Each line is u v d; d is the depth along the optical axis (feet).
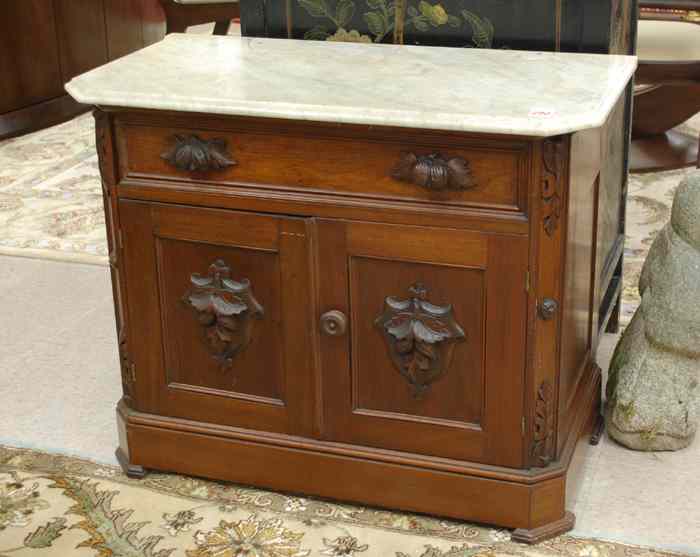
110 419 10.30
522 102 7.61
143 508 9.00
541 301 7.86
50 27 18.70
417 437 8.50
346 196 8.01
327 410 8.65
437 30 9.54
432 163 7.67
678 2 13.79
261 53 9.20
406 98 7.79
